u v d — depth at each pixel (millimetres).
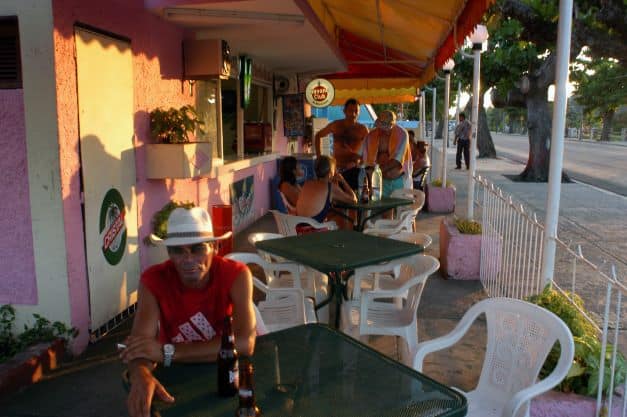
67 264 4191
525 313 2902
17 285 4281
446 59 7258
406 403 2111
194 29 6297
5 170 4145
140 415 2111
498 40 17656
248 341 2539
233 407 2107
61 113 4062
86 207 4410
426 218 11062
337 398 2150
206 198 7363
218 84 7461
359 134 8633
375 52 11133
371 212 7531
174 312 2604
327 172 6188
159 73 5738
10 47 4039
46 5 3906
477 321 5262
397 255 4207
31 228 4191
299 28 6172
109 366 4172
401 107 34969
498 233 5637
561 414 2857
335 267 3842
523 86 14570
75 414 3541
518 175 20281
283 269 4461
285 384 2270
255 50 8203
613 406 2832
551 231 4070
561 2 3846
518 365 2906
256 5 5246
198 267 2490
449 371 4234
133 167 5211
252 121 11023
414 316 3887
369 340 4812
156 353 2438
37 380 3945
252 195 10023
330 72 12109
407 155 8750
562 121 3947
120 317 5000
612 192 15516
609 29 9906
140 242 5383
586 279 6812
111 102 4770
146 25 5406
